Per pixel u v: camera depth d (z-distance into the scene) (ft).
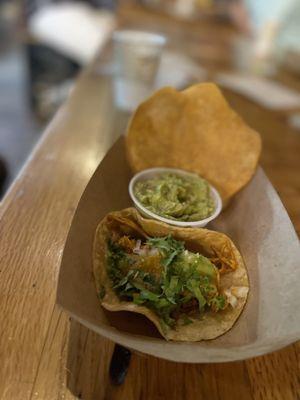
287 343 0.52
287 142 1.41
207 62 2.24
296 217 0.99
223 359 0.51
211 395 0.59
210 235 0.78
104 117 1.35
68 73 3.44
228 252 0.78
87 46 3.25
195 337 0.62
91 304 0.62
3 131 3.25
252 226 0.82
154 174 0.95
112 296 0.66
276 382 0.62
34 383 0.57
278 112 1.65
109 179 0.86
